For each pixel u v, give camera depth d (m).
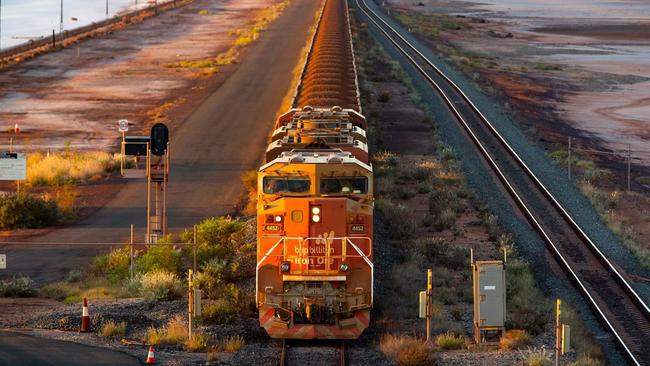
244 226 124.12
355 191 83.38
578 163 184.50
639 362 85.75
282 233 82.06
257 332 86.06
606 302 103.81
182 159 184.38
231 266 109.38
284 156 87.19
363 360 77.00
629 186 171.62
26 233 135.00
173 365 71.88
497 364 75.25
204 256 111.75
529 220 137.88
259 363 75.38
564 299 103.62
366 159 93.38
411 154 182.25
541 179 163.12
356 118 114.50
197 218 142.62
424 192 154.25
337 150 90.75
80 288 105.12
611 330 93.25
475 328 85.88
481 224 135.25
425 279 106.44
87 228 137.75
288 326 82.00
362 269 82.00
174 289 97.94
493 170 169.50
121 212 147.25
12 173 141.38
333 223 81.50
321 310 81.38
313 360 77.12
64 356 72.25
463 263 115.00
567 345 74.75
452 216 136.62
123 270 111.25
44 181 166.38
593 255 122.00
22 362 69.81
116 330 82.50
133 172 126.38
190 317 81.38
